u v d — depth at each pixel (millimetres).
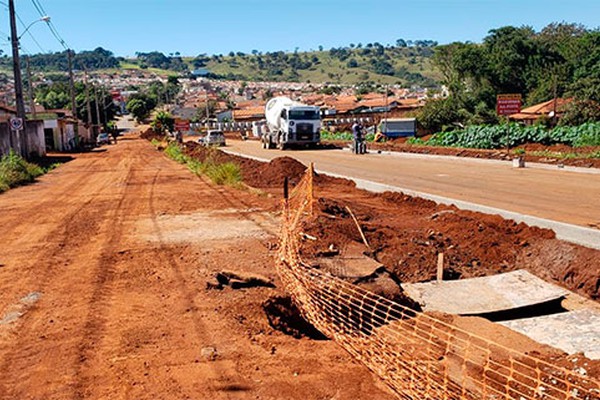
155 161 34625
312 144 42625
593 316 7406
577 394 4695
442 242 10336
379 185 18297
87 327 6258
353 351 5598
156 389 4844
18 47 28625
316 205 12102
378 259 9320
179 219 12938
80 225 12492
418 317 6824
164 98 156000
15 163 23812
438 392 4652
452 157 29625
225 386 4891
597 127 33875
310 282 7199
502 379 5023
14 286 7863
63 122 54906
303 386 4906
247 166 25453
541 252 9445
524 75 61469
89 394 4781
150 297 7316
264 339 6004
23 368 5285
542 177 19875
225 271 7871
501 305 7625
